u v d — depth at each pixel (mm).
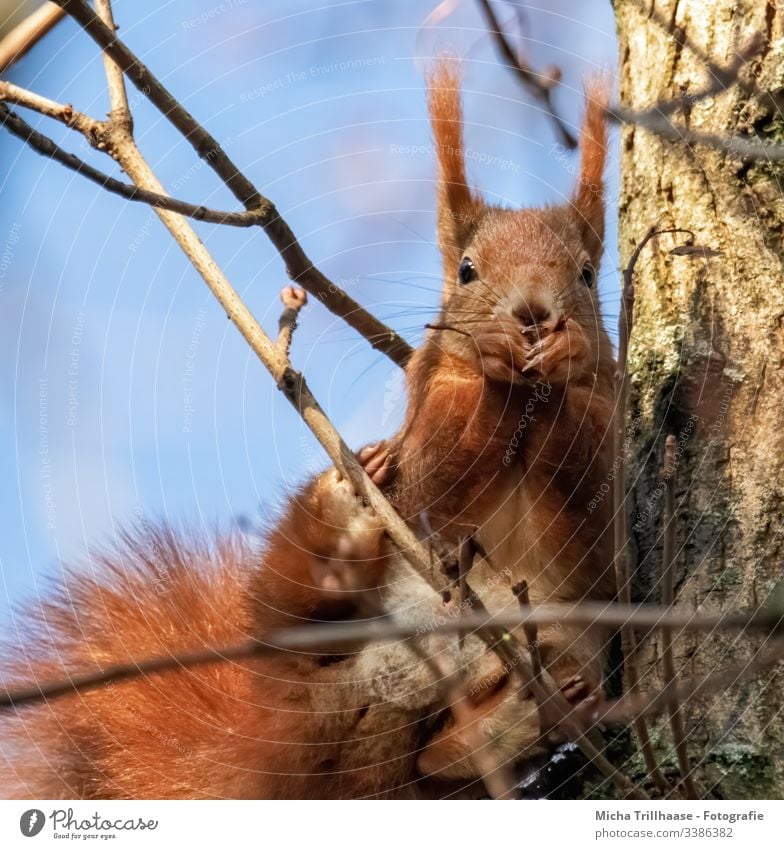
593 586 4258
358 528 4203
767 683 3576
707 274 4168
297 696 4309
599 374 4594
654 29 4512
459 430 4375
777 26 4191
